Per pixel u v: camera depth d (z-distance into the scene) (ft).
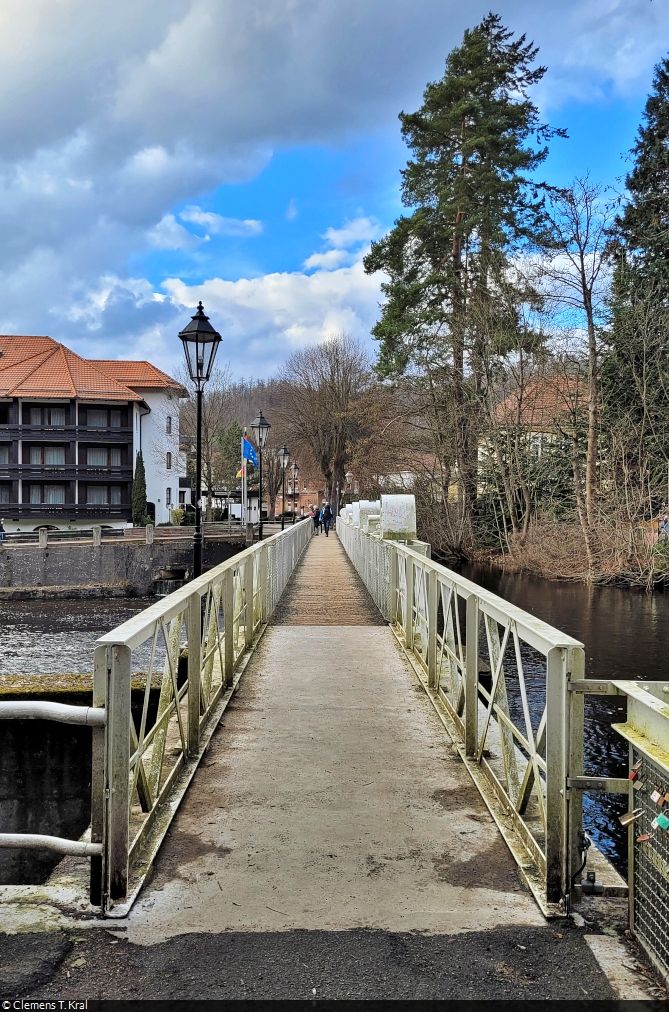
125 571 118.42
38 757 21.72
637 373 96.63
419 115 110.22
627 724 9.89
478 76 106.52
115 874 10.23
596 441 99.35
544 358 108.58
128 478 179.52
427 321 113.39
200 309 42.45
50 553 113.39
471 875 11.34
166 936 9.55
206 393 199.52
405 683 23.65
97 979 8.68
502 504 117.08
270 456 222.48
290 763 16.29
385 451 141.59
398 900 10.56
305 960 9.07
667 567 84.94
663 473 91.81
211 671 19.66
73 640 79.20
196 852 12.05
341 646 30.04
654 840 8.92
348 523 87.04
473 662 16.60
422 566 24.88
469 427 117.91
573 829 10.30
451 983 8.66
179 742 16.93
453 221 109.19
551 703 10.41
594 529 94.07
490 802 13.96
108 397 176.86
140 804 12.57
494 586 93.91
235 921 9.95
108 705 10.16
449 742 17.76
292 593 48.85
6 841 10.19
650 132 103.55
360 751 17.11
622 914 10.19
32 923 9.82
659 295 94.89
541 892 10.57
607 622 67.87
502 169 107.34
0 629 86.63
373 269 117.29
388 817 13.50
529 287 104.68
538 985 8.62
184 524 193.36
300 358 217.56
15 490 175.11
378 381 135.85
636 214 95.81
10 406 175.63
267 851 12.10
